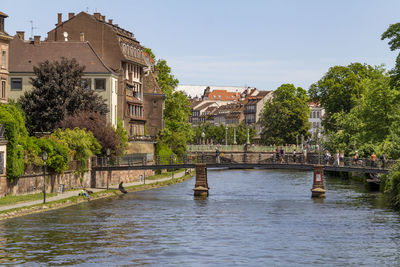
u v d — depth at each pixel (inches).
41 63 3580.2
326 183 4072.3
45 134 3400.6
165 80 5438.0
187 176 4594.0
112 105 4131.4
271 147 6033.5
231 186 4005.9
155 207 2726.4
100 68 4094.5
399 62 3107.8
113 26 4601.4
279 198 3154.5
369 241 1963.6
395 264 1684.3
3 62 3193.9
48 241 1927.9
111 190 3267.7
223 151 5954.7
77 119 3459.6
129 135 4392.2
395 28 3078.2
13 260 1696.6
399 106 3592.5
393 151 3324.3
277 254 1787.6
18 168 2628.0
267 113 7268.7
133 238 1996.8
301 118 7027.6
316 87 5383.9
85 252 1796.3
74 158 3238.2
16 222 2235.5
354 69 5280.5
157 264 1672.0
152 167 3363.7
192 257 1748.3
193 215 2495.1
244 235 2058.3
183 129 5452.8
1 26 3149.6
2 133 2534.5
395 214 2514.8
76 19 4441.4
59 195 2864.2
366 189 3609.7
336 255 1777.8
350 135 4242.1
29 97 3540.8
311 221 2343.8
